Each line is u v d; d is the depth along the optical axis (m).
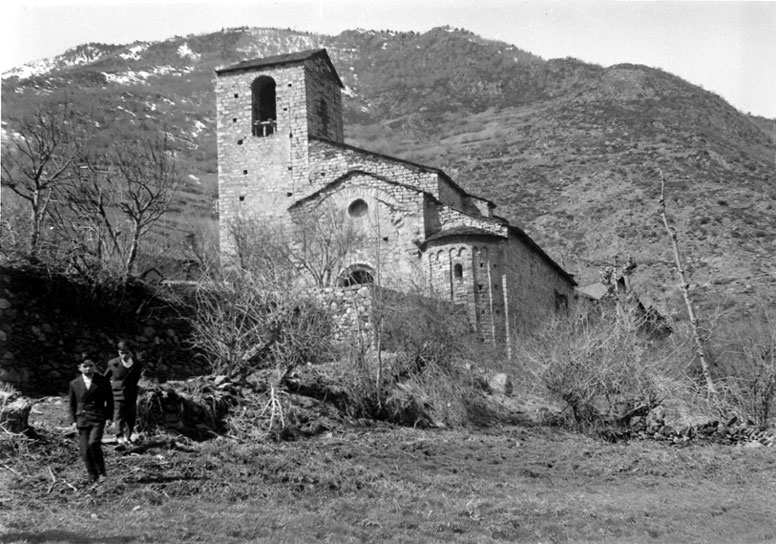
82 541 10.59
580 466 19.98
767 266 65.44
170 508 12.58
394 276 33.22
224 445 16.72
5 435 14.06
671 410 25.56
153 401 16.72
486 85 189.38
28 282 19.72
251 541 11.39
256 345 20.72
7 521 11.11
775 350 28.12
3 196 28.50
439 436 21.52
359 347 23.20
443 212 37.16
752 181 91.44
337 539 11.89
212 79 166.00
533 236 84.19
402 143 147.00
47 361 19.39
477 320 34.47
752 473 20.25
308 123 40.78
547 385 25.69
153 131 99.75
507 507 14.96
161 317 22.95
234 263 25.09
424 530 12.91
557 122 127.56
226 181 40.88
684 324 37.00
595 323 31.14
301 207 38.72
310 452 17.61
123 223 29.62
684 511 15.90
